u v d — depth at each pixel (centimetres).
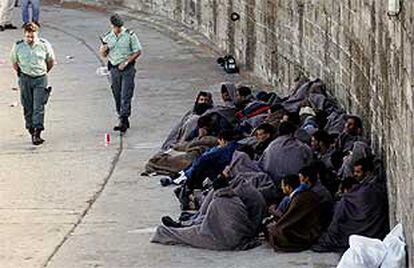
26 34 4184
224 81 5500
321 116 3669
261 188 3142
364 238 2469
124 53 4353
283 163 3247
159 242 3002
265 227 2938
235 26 5838
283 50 4878
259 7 5303
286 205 2938
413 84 2272
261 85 5262
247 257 2850
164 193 3562
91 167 3941
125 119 4425
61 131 4516
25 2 7525
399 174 2569
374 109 3241
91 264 2886
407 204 2381
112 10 8225
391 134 2791
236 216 2909
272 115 3834
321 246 2834
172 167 3744
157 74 5734
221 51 6216
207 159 3359
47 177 3838
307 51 4459
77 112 4891
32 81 4225
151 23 7506
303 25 4509
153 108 4900
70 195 3600
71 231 3197
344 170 3083
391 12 2586
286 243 2853
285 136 3316
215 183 3019
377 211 2825
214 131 3847
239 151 3294
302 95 4094
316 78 4300
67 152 4169
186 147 3812
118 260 2905
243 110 4062
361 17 3491
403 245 2420
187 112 4788
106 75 5756
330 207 2908
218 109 3966
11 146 4297
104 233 3158
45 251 3016
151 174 3772
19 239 3136
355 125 3419
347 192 2861
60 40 7062
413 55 2270
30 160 4075
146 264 2856
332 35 4022
